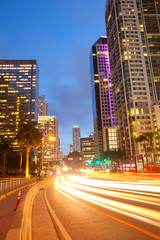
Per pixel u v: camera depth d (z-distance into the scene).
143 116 101.00
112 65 128.62
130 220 7.53
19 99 183.62
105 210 9.74
